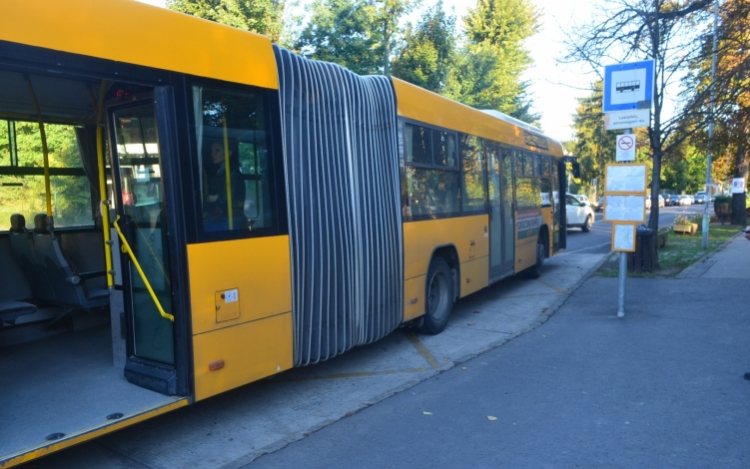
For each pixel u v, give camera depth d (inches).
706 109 490.3
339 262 229.5
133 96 173.3
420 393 229.0
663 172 2490.2
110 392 175.3
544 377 243.4
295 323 207.3
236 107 187.9
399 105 275.9
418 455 173.3
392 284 266.1
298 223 209.3
